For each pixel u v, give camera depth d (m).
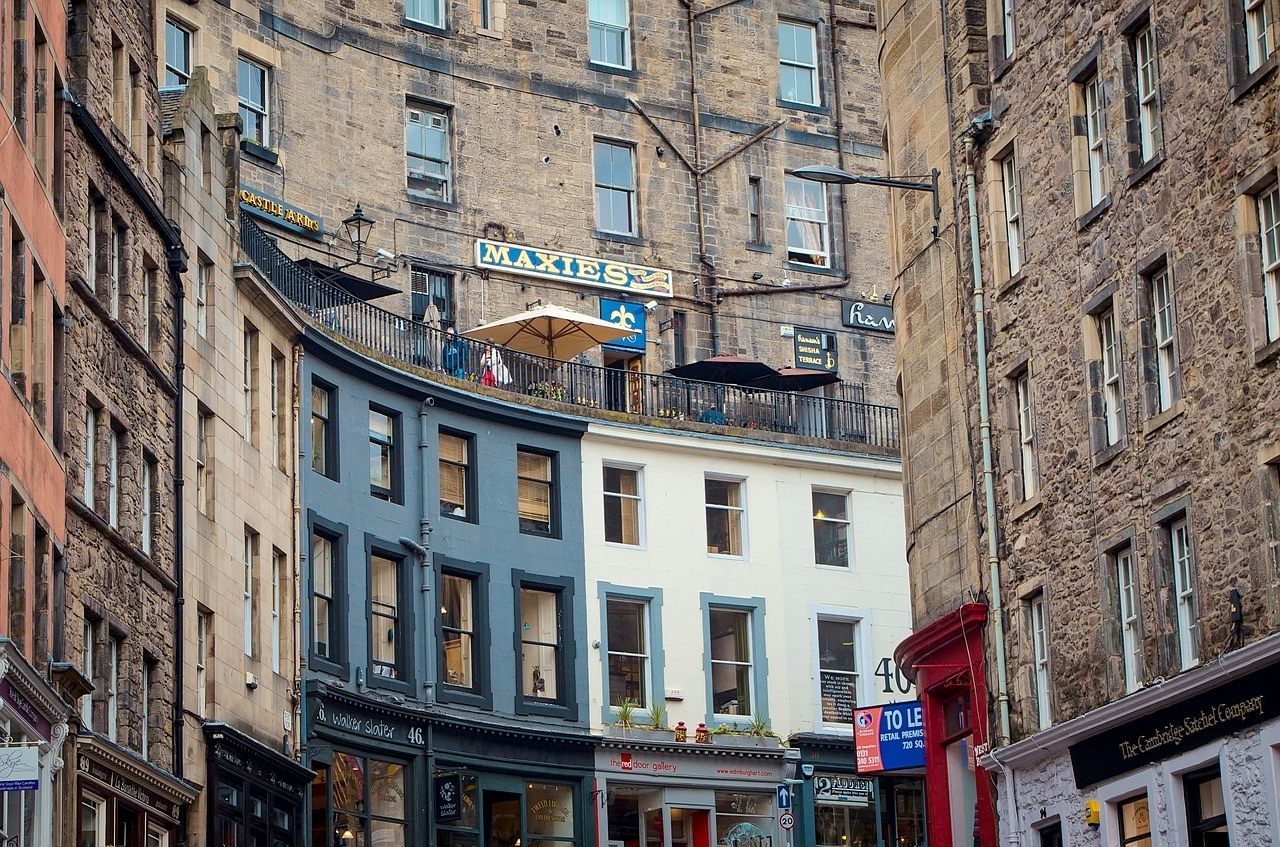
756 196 65.06
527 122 61.50
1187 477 31.48
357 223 56.25
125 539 36.38
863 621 57.84
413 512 50.31
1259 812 29.44
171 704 38.25
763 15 66.56
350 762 46.75
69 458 34.00
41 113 33.00
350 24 58.47
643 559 54.88
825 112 66.88
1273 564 29.19
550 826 51.56
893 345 65.94
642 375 59.03
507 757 50.88
